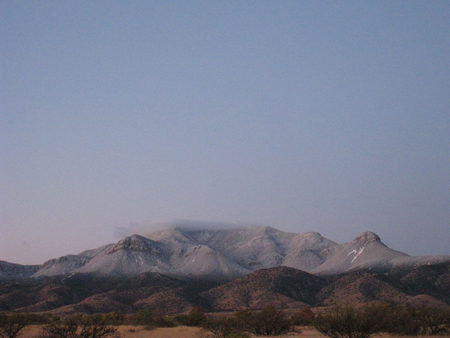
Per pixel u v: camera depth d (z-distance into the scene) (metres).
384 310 66.25
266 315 74.81
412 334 66.38
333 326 56.91
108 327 62.53
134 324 103.31
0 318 67.50
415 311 73.56
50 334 59.06
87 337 58.47
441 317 68.44
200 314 106.06
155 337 69.69
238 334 64.75
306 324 101.69
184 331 81.44
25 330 71.06
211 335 70.38
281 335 71.12
